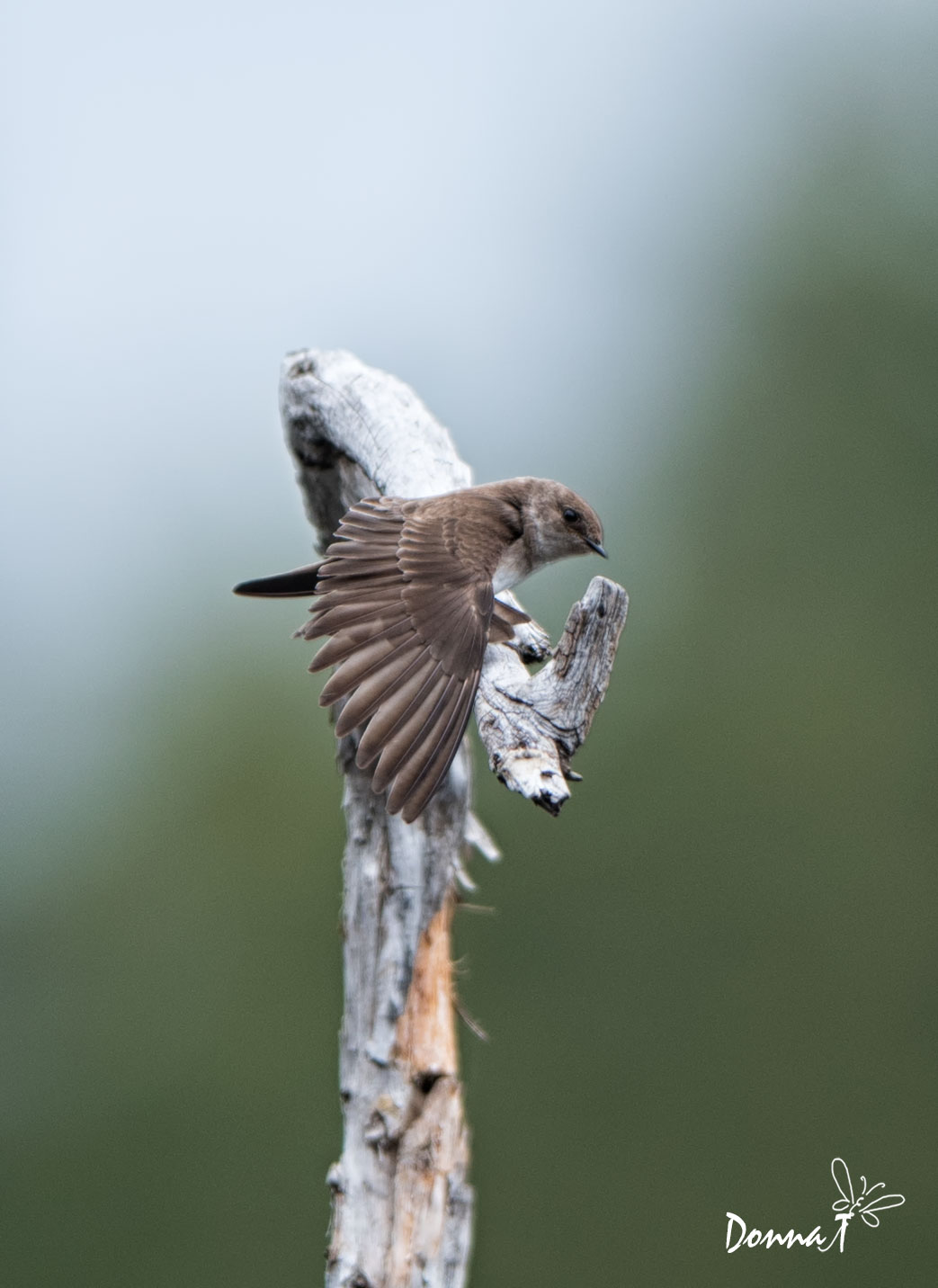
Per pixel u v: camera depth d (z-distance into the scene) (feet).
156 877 56.13
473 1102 50.96
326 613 21.90
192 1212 50.72
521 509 26.99
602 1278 48.85
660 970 53.36
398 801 19.93
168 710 59.21
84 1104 52.90
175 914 55.57
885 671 59.00
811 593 60.80
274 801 56.90
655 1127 51.06
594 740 56.95
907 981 54.34
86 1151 52.21
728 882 54.90
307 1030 53.67
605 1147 51.01
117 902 55.83
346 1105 23.70
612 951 53.21
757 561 61.52
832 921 54.75
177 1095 52.80
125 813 57.67
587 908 53.16
